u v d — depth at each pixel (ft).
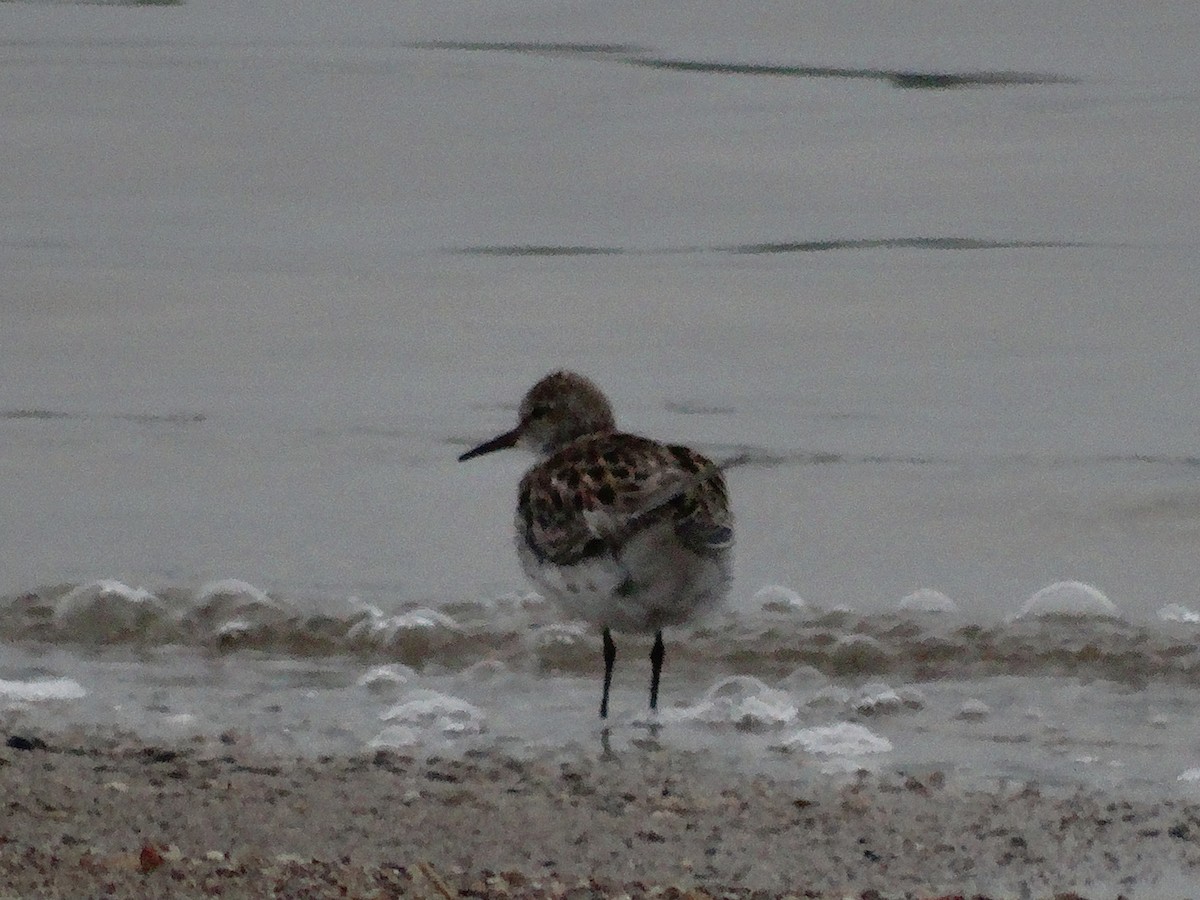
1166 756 29.27
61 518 44.37
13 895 21.26
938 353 60.18
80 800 25.44
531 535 32.86
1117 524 44.14
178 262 72.79
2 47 121.39
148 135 97.66
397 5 133.59
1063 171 88.48
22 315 64.69
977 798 26.73
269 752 28.81
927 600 38.73
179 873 22.22
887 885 22.95
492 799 26.27
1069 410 53.57
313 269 71.87
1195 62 112.98
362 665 35.12
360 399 55.16
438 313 65.67
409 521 44.37
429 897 21.74
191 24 128.77
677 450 33.04
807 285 69.51
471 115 102.42
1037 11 128.06
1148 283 69.05
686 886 22.75
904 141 95.71
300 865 22.81
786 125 99.86
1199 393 55.16
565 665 35.37
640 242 76.54
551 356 60.13
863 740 30.09
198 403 54.54
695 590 31.42
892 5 129.70
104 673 34.17
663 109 103.86
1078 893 22.76
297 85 109.91
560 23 126.11
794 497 46.44
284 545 42.32
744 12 128.36
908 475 47.98
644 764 28.63
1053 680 34.06
